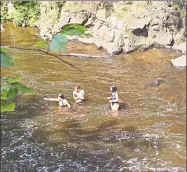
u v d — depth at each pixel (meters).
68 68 17.14
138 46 19.69
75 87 14.09
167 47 20.06
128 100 13.91
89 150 10.30
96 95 14.30
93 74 16.66
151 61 18.48
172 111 13.00
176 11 20.33
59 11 21.77
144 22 19.88
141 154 10.21
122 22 20.00
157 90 14.83
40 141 10.68
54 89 14.72
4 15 23.61
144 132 11.42
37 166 9.47
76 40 20.23
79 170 9.37
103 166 9.59
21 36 21.08
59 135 11.05
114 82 15.84
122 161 9.84
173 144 10.76
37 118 12.10
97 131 11.40
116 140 10.90
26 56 18.02
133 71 17.19
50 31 21.38
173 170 9.50
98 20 20.88
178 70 17.19
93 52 19.27
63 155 10.02
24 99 13.45
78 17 21.14
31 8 23.48
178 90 14.70
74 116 12.38
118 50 19.16
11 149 10.17
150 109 13.15
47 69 16.88
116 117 12.41
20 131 11.20
